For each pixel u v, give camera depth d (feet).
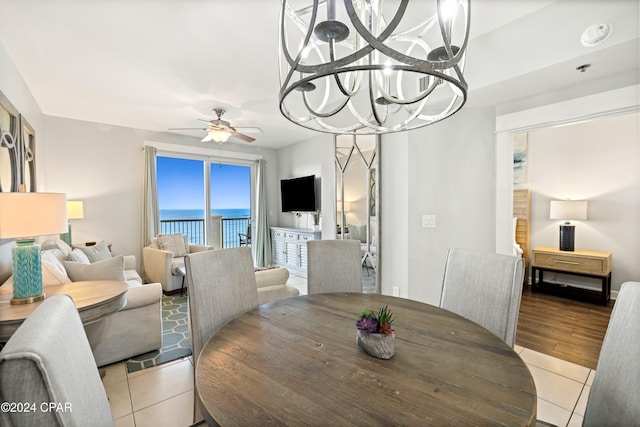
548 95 8.18
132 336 7.89
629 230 11.98
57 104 12.30
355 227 11.89
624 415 2.71
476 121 9.43
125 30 7.38
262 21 7.06
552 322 9.84
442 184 9.64
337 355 3.58
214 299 5.21
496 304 4.96
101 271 7.79
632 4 5.66
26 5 6.41
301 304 5.49
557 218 12.82
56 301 2.63
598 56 6.24
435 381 3.02
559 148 13.61
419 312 5.06
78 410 2.09
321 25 3.29
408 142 9.78
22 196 5.55
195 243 18.54
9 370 1.73
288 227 21.18
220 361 3.44
